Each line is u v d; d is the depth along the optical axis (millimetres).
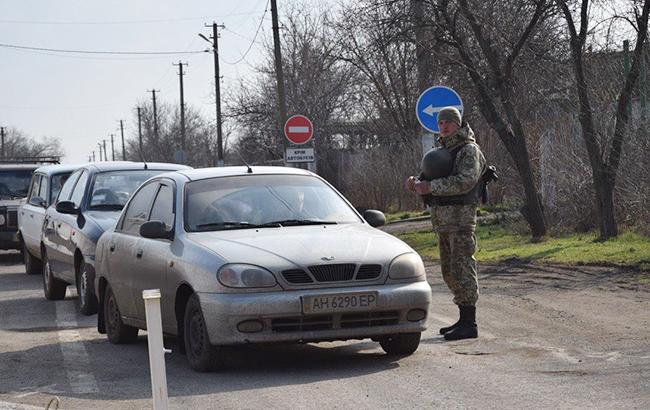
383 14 26359
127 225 13859
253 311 10633
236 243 11297
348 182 47625
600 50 24375
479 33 24859
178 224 12133
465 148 12414
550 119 28031
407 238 29422
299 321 10766
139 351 13250
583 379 9812
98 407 9703
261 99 60719
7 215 30219
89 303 17047
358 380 10398
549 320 13500
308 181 13070
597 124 23062
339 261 10961
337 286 10875
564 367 10445
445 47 27078
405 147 42969
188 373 11211
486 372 10414
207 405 9531
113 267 13727
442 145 12703
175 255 11711
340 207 12773
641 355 10812
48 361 12594
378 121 50469
